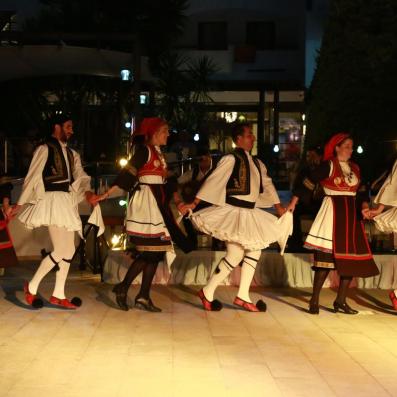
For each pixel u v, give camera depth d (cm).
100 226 740
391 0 1498
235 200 704
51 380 502
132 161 705
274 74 2995
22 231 1015
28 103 2241
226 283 859
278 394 478
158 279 852
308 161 838
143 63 1967
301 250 903
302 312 732
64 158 706
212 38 3064
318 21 2777
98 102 2314
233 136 720
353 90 1612
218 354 571
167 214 706
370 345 605
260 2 2983
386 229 733
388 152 1525
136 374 517
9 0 2769
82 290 816
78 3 2389
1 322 668
